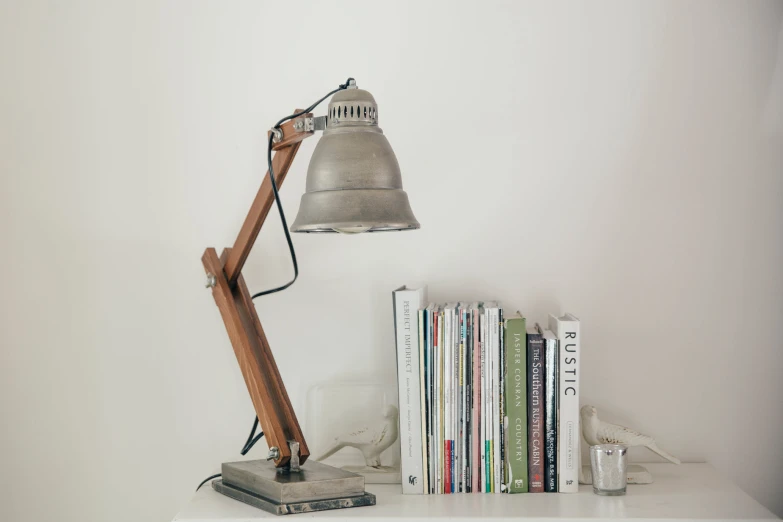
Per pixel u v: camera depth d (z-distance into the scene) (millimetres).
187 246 1344
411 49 1322
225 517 1021
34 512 1351
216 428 1345
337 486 1066
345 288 1336
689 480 1191
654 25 1294
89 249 1344
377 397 1293
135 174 1344
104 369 1347
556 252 1310
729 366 1292
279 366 1342
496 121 1313
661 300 1299
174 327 1345
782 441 1284
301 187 1334
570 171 1306
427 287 1323
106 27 1346
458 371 1148
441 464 1153
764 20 1281
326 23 1331
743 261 1287
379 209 902
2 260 1344
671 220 1296
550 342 1136
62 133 1344
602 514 1022
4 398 1345
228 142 1342
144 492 1350
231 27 1339
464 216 1319
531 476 1145
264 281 1342
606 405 1307
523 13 1310
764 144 1282
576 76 1304
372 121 952
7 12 1344
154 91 1345
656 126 1296
